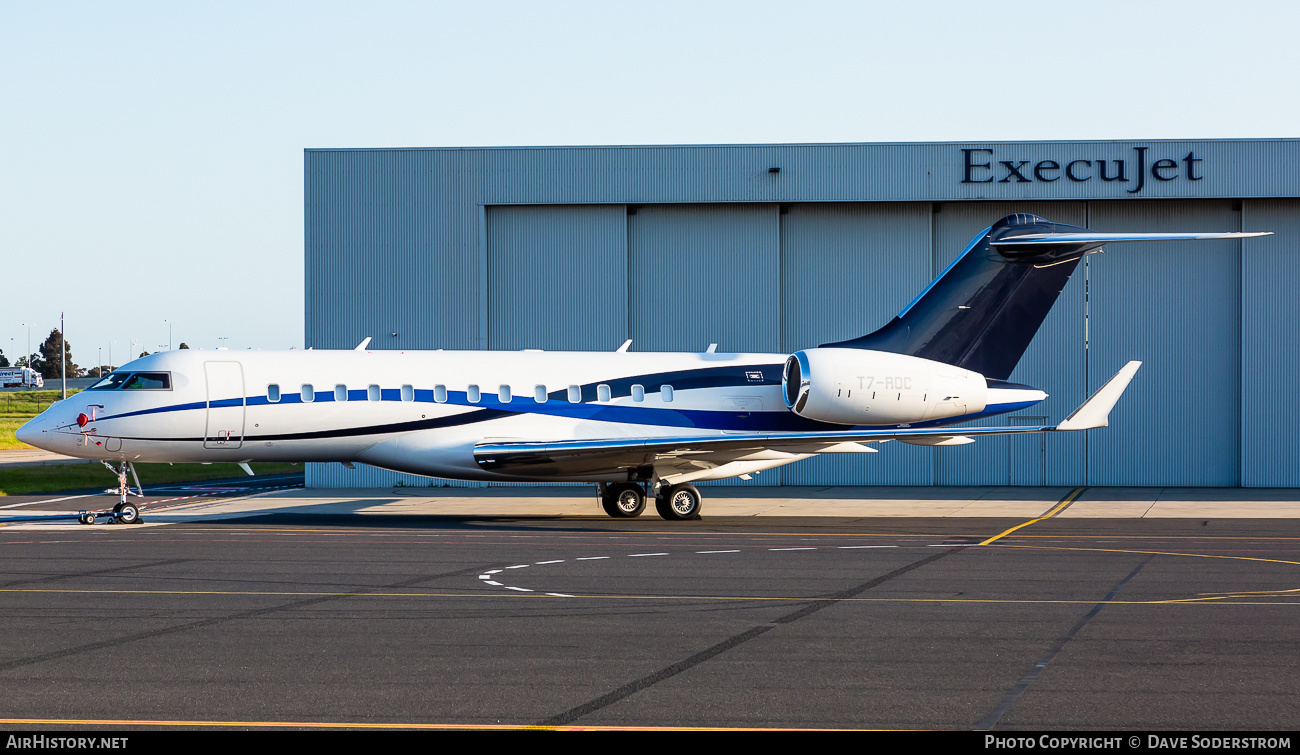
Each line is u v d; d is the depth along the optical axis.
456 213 127.12
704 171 126.12
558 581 54.69
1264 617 45.25
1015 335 97.31
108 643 39.59
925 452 128.00
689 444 86.69
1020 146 124.00
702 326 128.00
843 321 127.75
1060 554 66.38
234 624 43.16
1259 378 124.38
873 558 64.12
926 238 126.94
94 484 138.00
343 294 126.81
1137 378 126.31
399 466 90.81
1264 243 124.50
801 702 31.94
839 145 125.12
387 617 44.75
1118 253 126.31
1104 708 31.41
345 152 126.88
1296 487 123.94
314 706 31.42
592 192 126.62
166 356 86.88
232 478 154.50
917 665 36.53
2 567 59.06
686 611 46.34
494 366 92.81
